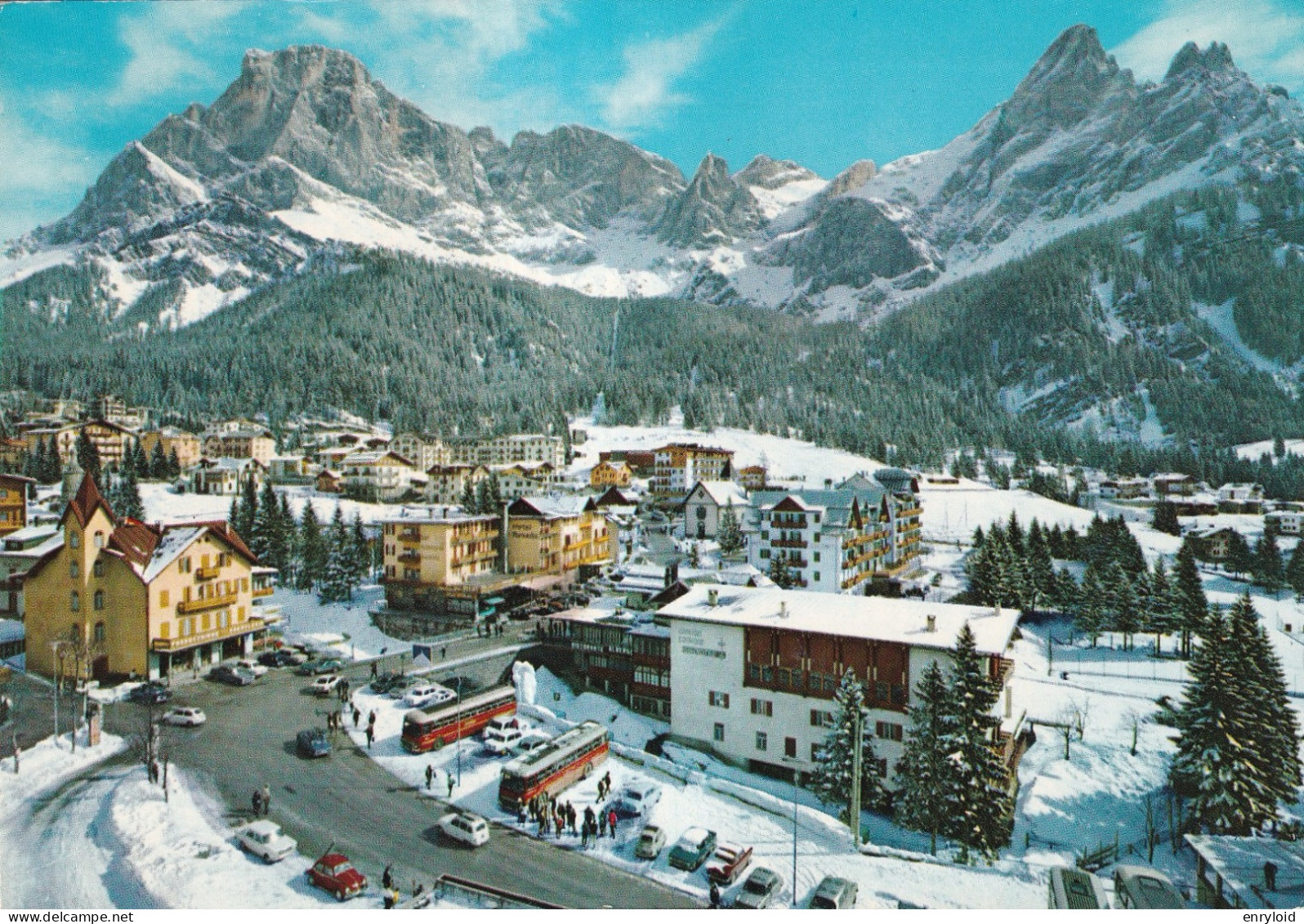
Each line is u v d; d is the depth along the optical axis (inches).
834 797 1993.1
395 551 3772.1
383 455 7701.8
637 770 1985.7
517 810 1669.5
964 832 1777.8
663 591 3191.4
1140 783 2412.6
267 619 3009.4
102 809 1579.7
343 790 1749.5
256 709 2263.8
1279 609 4630.9
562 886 1408.7
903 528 5300.2
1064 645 4015.8
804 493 4552.2
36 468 6427.2
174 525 2748.5
